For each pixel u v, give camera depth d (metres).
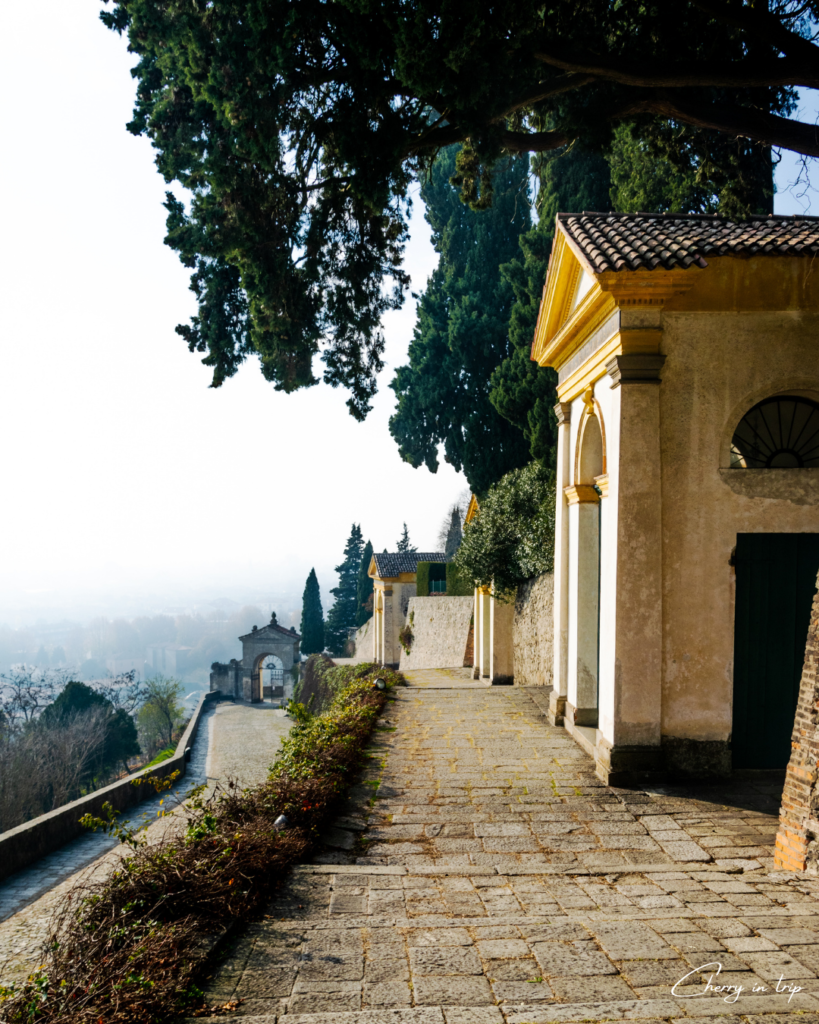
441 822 7.03
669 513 8.12
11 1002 3.34
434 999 3.48
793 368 8.09
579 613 10.30
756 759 8.39
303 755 8.27
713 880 5.49
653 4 7.08
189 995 3.51
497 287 25.78
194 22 6.85
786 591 8.32
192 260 9.06
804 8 6.89
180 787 20.59
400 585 39.66
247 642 59.38
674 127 8.80
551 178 19.31
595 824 6.95
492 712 12.18
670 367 8.12
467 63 6.36
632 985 3.60
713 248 7.91
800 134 7.31
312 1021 3.19
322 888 5.20
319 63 7.21
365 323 9.76
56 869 12.56
